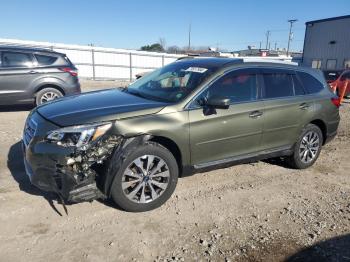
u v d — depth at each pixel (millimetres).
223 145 4680
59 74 9469
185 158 4375
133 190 4004
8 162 5414
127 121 3922
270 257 3447
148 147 4004
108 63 30266
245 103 4848
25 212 3936
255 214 4270
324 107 5883
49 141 3746
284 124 5324
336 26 30953
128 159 3873
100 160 3781
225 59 5195
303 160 5848
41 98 9391
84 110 4027
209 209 4309
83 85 21906
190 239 3654
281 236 3818
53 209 4039
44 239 3486
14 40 26766
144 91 4918
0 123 8125
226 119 4613
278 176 5551
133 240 3568
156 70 5715
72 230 3664
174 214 4129
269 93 5184
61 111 4074
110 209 4117
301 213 4363
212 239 3678
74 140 3680
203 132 4422
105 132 3789
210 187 4953
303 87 5695
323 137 6148
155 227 3830
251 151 5055
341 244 3727
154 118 4070
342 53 30609
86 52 29203
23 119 8688
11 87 8992
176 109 4250
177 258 3336
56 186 3715
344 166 6254
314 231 3955
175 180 4285
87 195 3770
